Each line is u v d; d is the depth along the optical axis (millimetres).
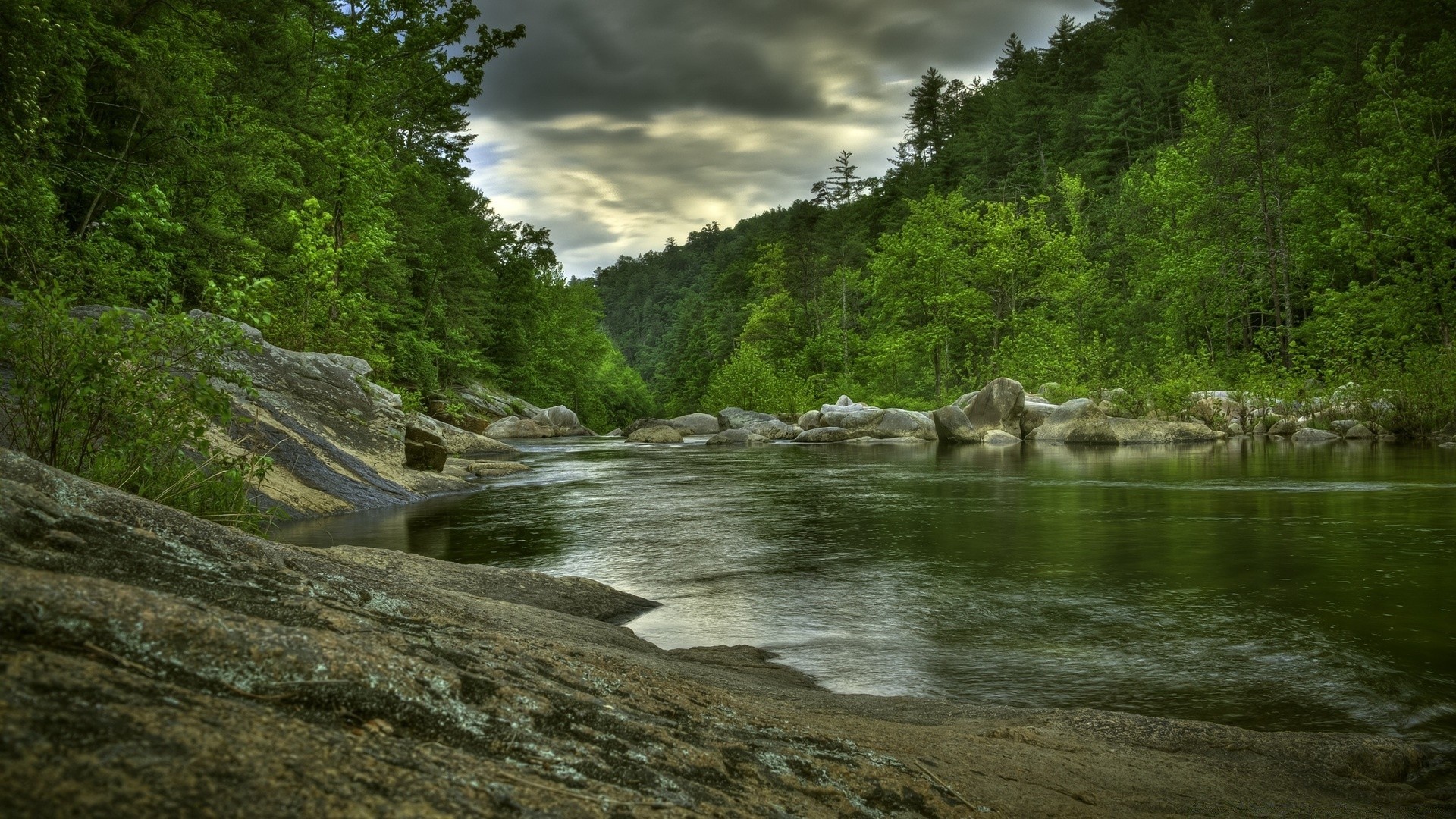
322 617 2160
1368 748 3719
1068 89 89812
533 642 2977
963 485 16328
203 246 19672
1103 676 5000
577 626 5336
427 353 40094
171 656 1551
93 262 12117
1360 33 47594
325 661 1753
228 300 8477
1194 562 8312
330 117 24859
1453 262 36594
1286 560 8328
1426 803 3301
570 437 46500
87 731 1150
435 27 25781
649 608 6781
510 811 1461
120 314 5629
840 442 36156
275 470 11938
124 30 16656
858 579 7812
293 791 1232
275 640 1731
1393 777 3607
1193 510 11977
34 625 1438
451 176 49625
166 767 1145
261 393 13133
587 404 68000
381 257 24062
